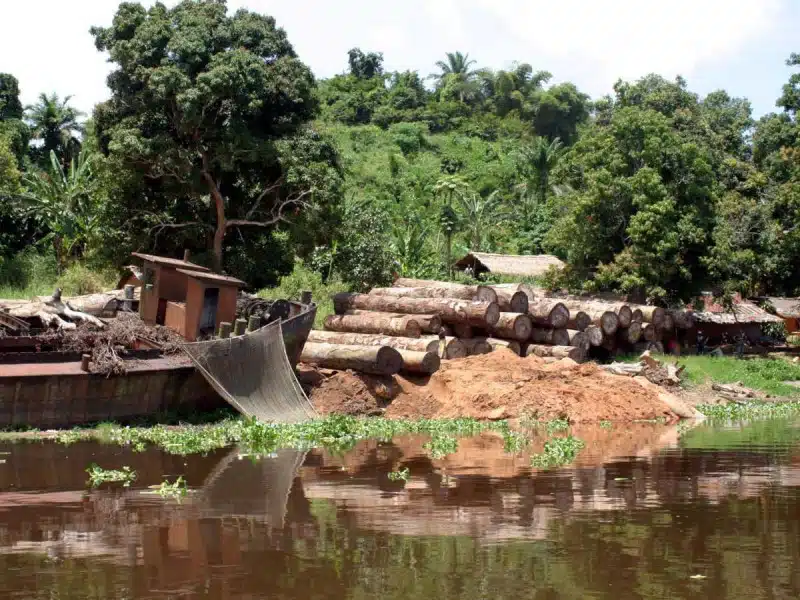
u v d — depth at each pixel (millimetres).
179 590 9320
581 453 18469
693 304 41844
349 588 9375
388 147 95625
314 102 36219
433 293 32094
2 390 20062
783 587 9383
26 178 49375
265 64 34906
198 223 35969
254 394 22812
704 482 15055
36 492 14094
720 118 53344
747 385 33312
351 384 25094
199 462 17047
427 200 76562
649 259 38281
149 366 21875
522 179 81750
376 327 29500
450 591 9281
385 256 43438
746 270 41125
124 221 35219
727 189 46969
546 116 110875
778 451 18781
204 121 33750
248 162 34969
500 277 53031
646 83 50438
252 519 12297
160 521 12219
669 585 9453
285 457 17781
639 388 27062
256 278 37625
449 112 109250
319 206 33969
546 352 30750
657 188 38625
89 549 10844
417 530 11711
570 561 10312
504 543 11078
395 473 15711
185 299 25484
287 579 9680
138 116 34250
